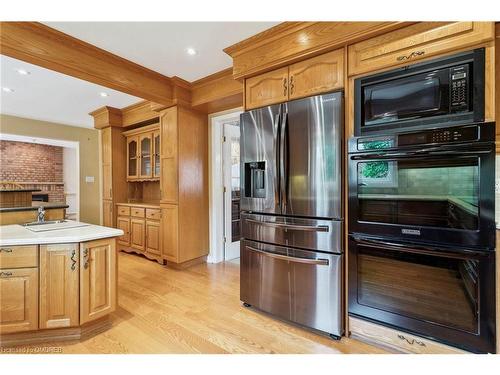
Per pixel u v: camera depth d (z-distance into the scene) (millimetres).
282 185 2037
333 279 1842
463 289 1429
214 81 3111
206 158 3779
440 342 1502
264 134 2166
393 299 1642
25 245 1752
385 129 1649
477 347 1400
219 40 2258
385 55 1651
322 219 1882
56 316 1810
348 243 1803
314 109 1894
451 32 1453
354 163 1761
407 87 1584
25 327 1756
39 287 1777
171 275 3215
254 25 2035
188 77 3107
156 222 3723
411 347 1587
